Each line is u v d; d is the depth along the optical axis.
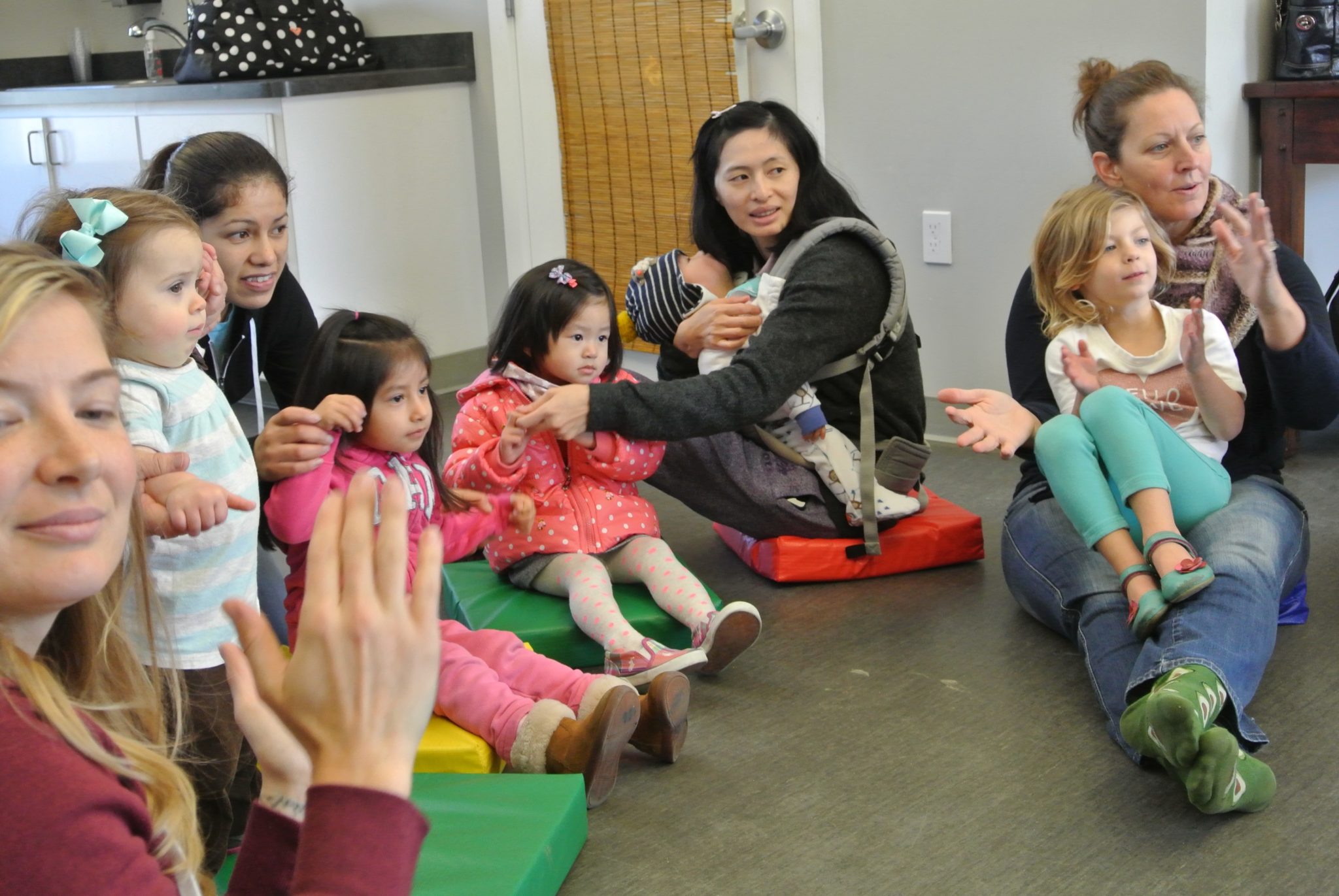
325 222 3.81
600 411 2.10
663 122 3.64
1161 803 1.64
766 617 2.32
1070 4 2.88
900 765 1.77
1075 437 1.94
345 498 0.69
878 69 3.22
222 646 0.71
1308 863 1.50
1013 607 2.29
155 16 4.96
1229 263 2.01
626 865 1.57
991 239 3.13
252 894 0.73
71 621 0.87
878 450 2.43
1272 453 2.13
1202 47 2.74
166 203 1.58
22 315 0.70
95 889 0.63
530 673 1.83
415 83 3.90
